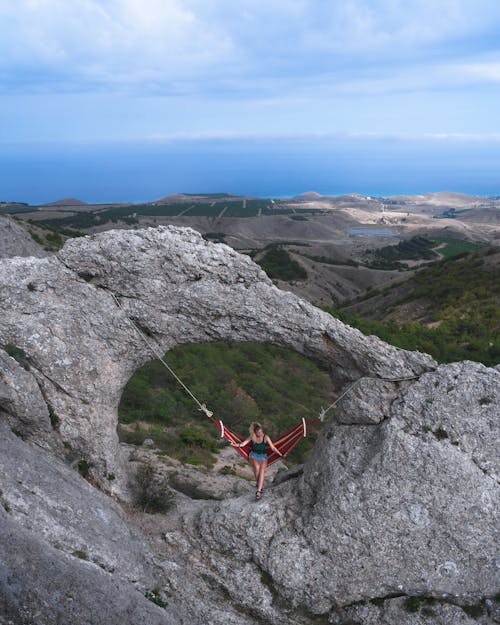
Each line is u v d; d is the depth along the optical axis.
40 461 10.11
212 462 18.50
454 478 9.83
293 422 27.02
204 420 24.52
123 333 11.25
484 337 50.53
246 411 26.81
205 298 10.99
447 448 9.92
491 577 9.90
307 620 10.09
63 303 11.09
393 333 49.34
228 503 11.32
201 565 10.49
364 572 10.00
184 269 10.99
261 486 11.50
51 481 9.62
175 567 10.16
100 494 10.91
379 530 9.93
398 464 9.96
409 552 9.90
